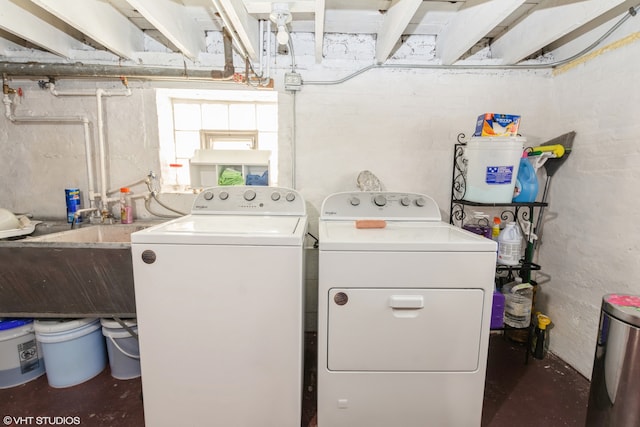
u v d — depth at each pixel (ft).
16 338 4.99
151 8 4.38
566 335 5.72
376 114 6.32
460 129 6.35
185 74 5.80
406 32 6.21
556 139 5.83
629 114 4.57
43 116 6.21
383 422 4.00
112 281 4.61
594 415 3.92
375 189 6.07
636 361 3.47
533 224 6.32
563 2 4.58
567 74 5.77
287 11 4.74
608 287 4.88
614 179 4.79
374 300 3.75
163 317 3.79
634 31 4.50
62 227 6.16
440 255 3.71
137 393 4.95
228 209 5.27
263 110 7.59
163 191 6.57
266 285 3.75
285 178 6.45
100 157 6.19
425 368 3.88
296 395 3.93
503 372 5.48
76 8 4.49
